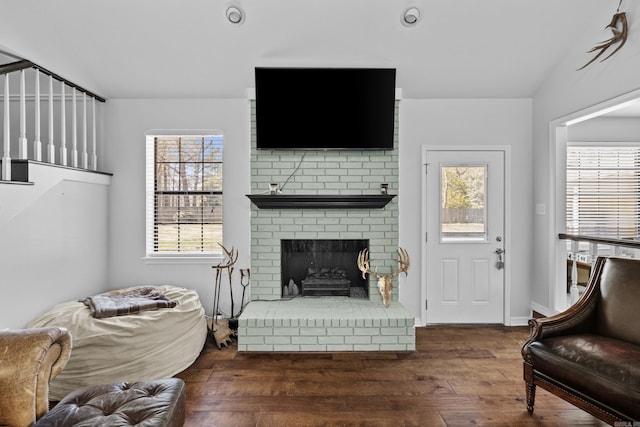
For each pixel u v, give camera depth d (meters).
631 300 2.16
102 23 2.89
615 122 4.69
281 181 3.54
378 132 3.37
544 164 3.56
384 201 3.42
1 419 1.47
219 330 3.26
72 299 3.13
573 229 4.79
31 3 2.62
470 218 3.76
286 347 3.03
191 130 3.65
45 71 2.89
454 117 3.73
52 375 1.65
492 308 3.78
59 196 2.95
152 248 3.76
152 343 2.58
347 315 3.09
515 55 3.27
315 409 2.22
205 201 3.78
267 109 3.33
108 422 1.40
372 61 3.34
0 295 2.41
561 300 3.44
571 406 2.26
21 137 2.67
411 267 3.74
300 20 2.95
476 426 2.06
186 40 3.08
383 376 2.65
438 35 3.08
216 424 2.07
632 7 2.59
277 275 3.54
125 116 3.65
